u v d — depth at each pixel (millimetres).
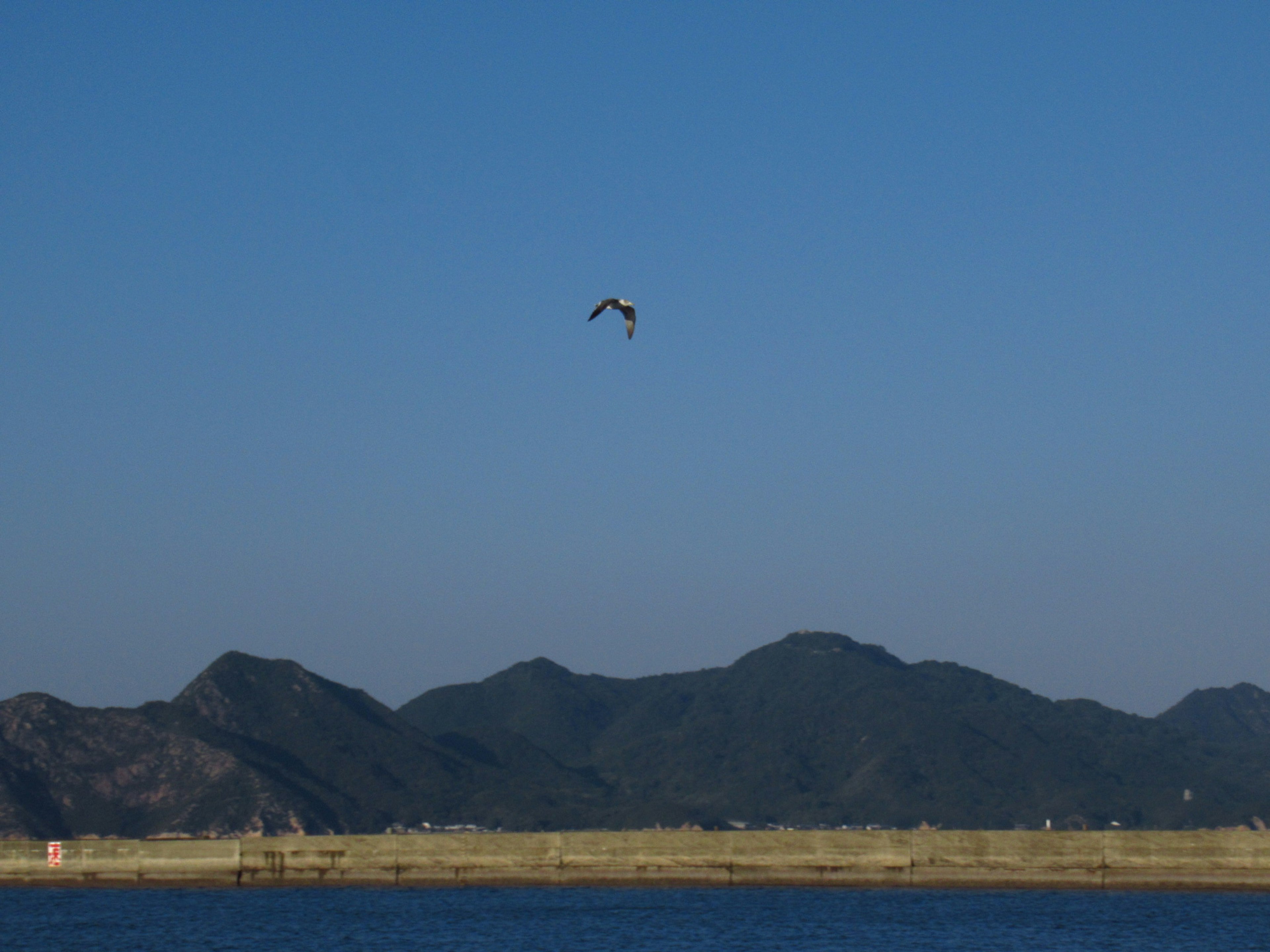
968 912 55000
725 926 51969
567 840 65562
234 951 47312
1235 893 59031
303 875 66438
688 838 64500
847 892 61688
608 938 49344
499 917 54719
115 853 67438
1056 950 46312
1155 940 47938
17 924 53781
